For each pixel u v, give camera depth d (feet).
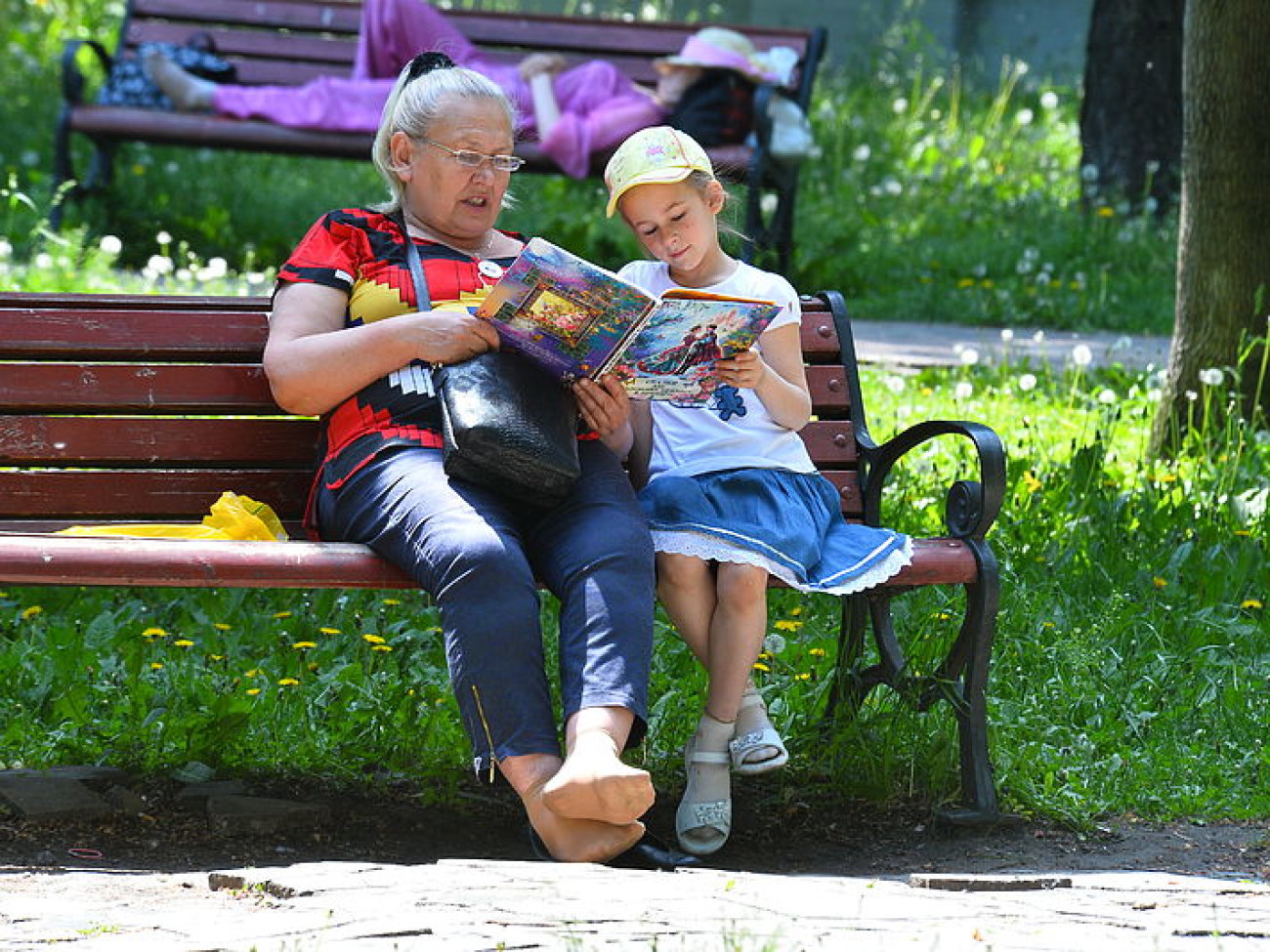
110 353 39.19
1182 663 46.03
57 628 43.65
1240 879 33.68
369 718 40.11
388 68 95.30
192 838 34.86
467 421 33.35
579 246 96.27
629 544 33.12
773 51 94.58
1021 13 179.11
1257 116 63.72
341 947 23.65
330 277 37.50
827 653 45.11
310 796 37.81
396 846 35.45
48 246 84.28
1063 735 41.60
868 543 36.32
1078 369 74.64
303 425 39.70
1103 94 121.39
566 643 32.04
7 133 118.83
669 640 44.57
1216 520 55.21
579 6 171.42
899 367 79.05
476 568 31.81
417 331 35.14
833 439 41.50
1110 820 37.78
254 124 92.27
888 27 175.32
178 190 104.99
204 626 45.60
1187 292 65.62
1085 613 48.83
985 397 72.18
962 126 143.64
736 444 37.19
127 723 39.83
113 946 23.59
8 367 38.63
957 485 37.32
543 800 30.25
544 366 35.19
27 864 32.24
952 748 38.29
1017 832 36.78
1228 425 61.98
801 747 40.24
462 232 38.93
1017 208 119.85
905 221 116.06
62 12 161.99
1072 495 56.59
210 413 39.58
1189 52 65.10
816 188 123.13
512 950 23.70
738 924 25.63
